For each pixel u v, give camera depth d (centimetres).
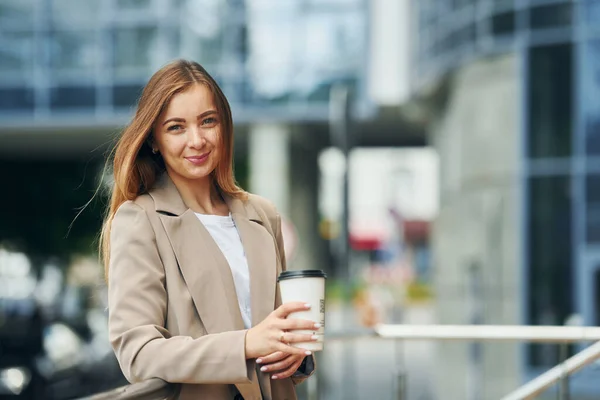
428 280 5562
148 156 250
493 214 1569
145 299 227
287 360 232
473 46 1602
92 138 2275
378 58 2020
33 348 1296
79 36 2120
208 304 234
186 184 252
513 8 1542
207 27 2091
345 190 854
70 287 2022
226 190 259
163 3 2095
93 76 2114
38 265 2395
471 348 1512
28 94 2122
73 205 2441
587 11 1477
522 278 1512
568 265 1480
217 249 242
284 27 2072
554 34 1503
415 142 2975
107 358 1453
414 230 6234
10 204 2469
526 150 1522
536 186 1514
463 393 1534
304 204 2508
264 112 2073
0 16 2131
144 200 242
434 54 1738
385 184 4688
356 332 440
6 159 2508
